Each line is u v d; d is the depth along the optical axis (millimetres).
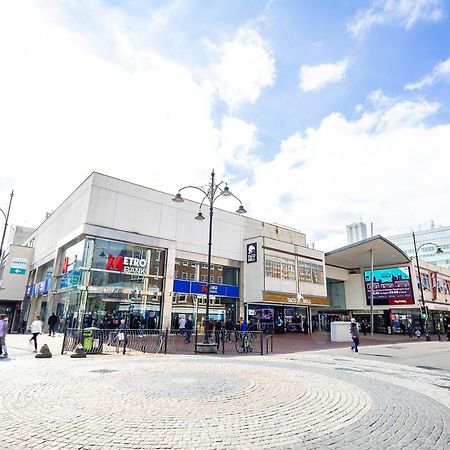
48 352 12664
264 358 14078
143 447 4371
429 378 9859
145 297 26031
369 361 13844
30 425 5078
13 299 37500
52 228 33219
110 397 6695
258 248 31906
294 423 5402
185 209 30266
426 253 102125
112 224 25406
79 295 22656
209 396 6945
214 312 29953
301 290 34125
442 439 4797
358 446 4523
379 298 41312
